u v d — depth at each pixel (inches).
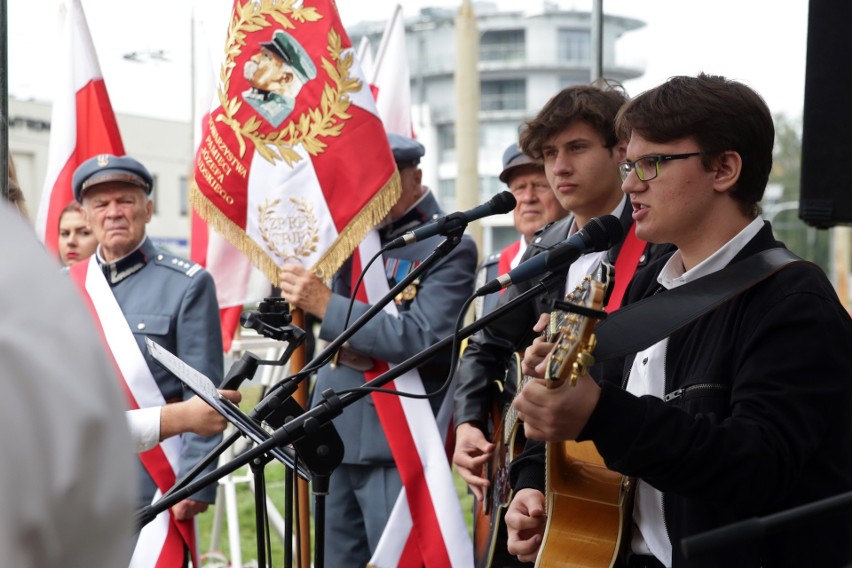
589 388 73.4
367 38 226.7
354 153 144.3
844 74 131.2
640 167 82.6
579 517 89.9
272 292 191.9
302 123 145.8
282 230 145.8
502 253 164.6
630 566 88.0
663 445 72.3
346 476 146.9
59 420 33.4
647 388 84.0
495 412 129.0
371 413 144.4
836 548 76.2
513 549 99.8
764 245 81.9
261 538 90.0
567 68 1466.5
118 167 142.6
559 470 91.7
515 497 101.4
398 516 140.7
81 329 35.1
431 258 95.3
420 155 151.1
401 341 140.3
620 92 119.7
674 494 80.7
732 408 76.4
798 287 76.9
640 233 83.6
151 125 786.2
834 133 131.9
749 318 77.9
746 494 72.7
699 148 80.8
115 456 34.9
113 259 144.1
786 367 74.6
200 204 149.6
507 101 1469.0
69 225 169.3
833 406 74.7
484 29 1467.8
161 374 138.4
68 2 171.9
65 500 33.2
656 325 79.6
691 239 83.1
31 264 35.1
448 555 139.6
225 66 149.9
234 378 98.7
